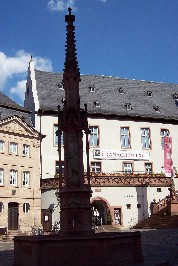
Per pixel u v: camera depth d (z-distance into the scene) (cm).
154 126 4744
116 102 4809
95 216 3766
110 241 1322
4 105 4091
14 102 4322
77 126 1583
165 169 4306
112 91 4994
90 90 4875
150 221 3594
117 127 4578
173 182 3831
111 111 4597
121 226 3728
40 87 4606
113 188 3847
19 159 3903
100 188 3812
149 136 4688
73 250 1315
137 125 4669
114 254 1339
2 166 3750
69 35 1711
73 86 1647
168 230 3045
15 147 3909
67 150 1573
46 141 4222
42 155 4169
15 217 3784
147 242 2441
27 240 1353
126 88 5150
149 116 4716
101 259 1302
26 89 4809
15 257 1430
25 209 3850
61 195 1532
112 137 4519
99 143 4438
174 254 1858
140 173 4144
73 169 1548
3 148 3794
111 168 4403
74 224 1476
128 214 3825
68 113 1603
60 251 1316
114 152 4462
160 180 4009
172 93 5359
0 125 3791
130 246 1423
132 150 4556
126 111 4694
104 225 3694
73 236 1326
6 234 3447
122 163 4466
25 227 3791
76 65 1673
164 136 4753
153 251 2002
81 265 1300
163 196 3972
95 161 4356
